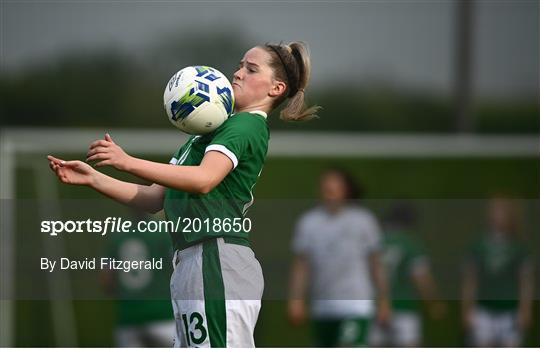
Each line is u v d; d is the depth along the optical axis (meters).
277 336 26.98
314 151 32.41
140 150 30.80
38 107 71.50
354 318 24.34
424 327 27.59
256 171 14.45
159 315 24.81
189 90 13.91
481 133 60.66
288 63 15.11
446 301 28.06
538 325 28.62
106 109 71.12
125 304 24.86
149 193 14.77
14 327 27.69
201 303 14.17
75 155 29.95
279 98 15.20
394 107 65.88
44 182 29.50
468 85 40.53
